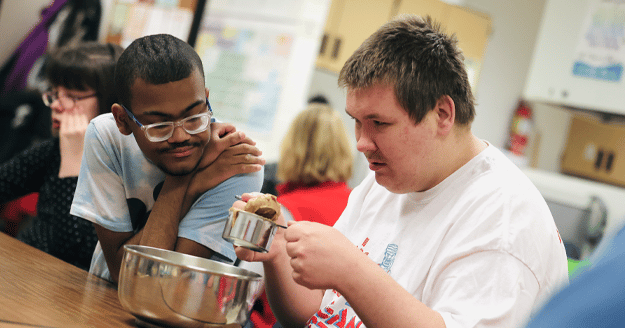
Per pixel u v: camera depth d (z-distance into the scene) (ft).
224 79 9.74
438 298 3.00
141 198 4.45
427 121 3.11
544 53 9.59
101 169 4.28
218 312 2.92
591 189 8.73
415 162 3.19
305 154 6.21
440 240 3.19
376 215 3.84
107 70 5.70
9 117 10.19
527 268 2.84
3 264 3.81
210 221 4.18
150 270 2.90
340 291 2.77
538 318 1.08
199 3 9.85
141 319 2.97
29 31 11.10
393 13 9.93
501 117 13.20
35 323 2.56
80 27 10.47
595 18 8.99
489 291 2.79
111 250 4.29
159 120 3.62
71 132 5.66
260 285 3.18
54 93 5.74
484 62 12.50
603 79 8.86
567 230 8.75
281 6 9.48
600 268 1.03
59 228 5.62
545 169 12.75
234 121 9.59
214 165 4.21
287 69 9.34
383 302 2.71
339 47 9.71
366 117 3.11
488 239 2.91
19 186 6.01
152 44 3.62
